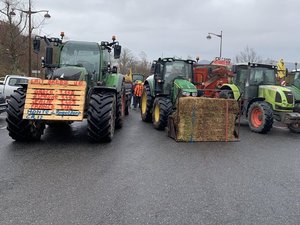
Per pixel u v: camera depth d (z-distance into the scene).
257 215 3.92
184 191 4.64
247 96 11.49
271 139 9.44
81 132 8.95
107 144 7.52
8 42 29.42
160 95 10.46
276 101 10.62
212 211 3.99
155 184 4.88
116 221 3.62
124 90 12.76
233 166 6.13
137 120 12.52
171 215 3.83
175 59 11.05
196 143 8.27
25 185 4.63
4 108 11.30
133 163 6.00
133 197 4.33
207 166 6.03
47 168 5.46
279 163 6.54
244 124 12.52
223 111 8.70
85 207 3.96
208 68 15.77
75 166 5.62
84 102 7.05
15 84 14.22
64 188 4.56
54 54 8.91
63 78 7.40
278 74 12.50
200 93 12.16
